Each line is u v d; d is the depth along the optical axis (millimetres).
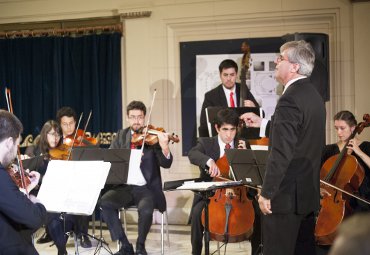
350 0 5062
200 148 4020
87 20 5809
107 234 5125
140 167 4293
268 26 5332
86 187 3145
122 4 5672
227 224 3484
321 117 2607
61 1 5852
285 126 2492
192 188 3027
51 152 4516
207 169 3809
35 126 5879
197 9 5457
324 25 5211
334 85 5172
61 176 3225
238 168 3289
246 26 5371
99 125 5723
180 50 5535
